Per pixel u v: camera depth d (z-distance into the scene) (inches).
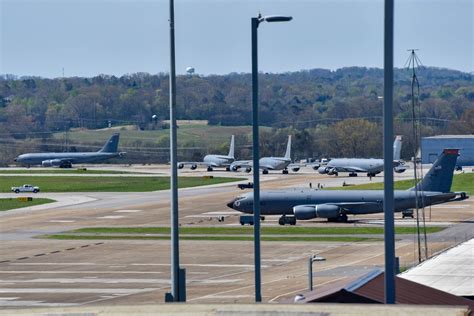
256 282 7554.1
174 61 7081.7
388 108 5664.4
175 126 7062.0
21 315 6289.4
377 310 5713.6
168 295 6934.1
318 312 5738.2
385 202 5698.8
